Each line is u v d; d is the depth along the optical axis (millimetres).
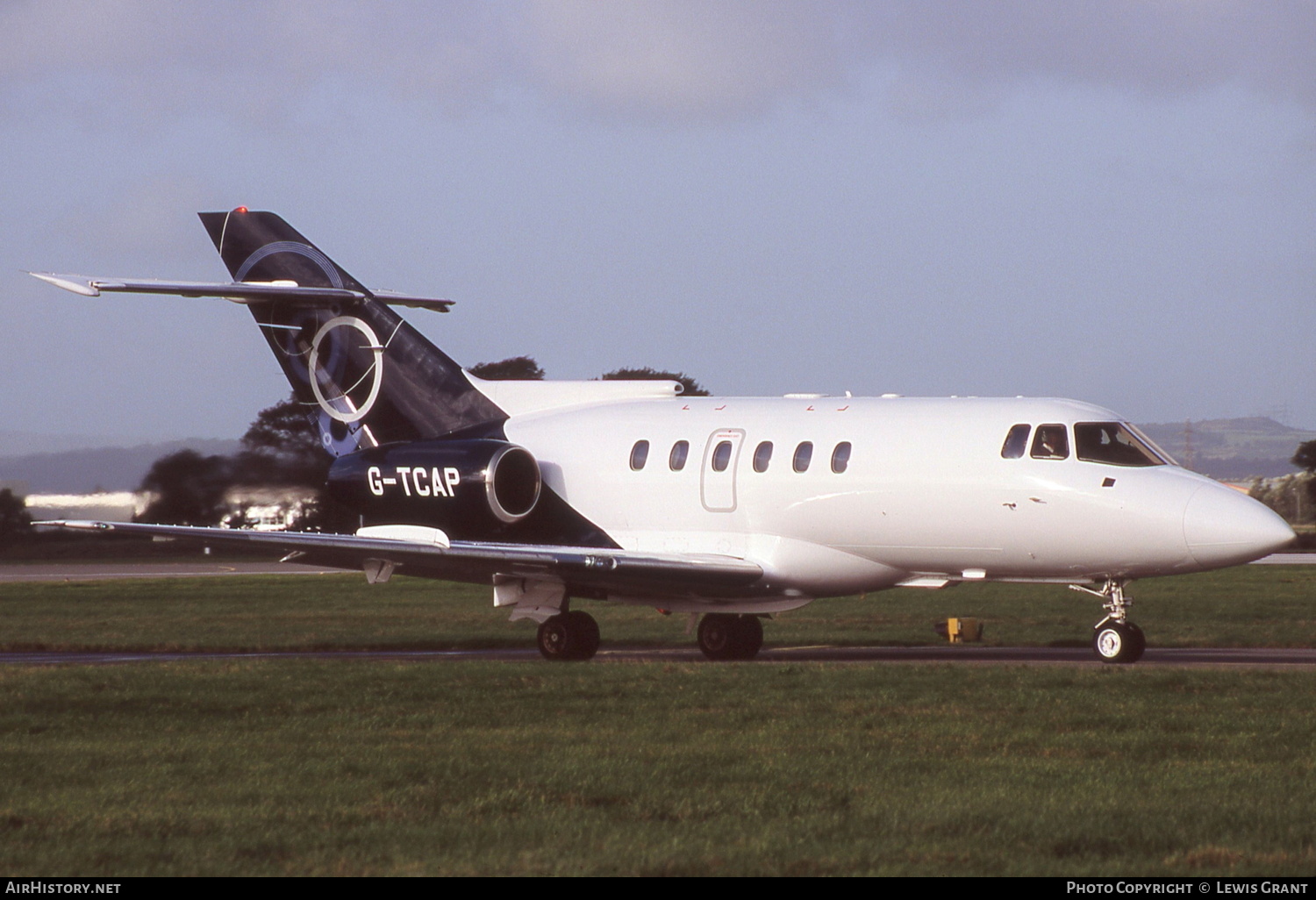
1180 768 45656
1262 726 52812
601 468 91125
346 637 106375
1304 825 38250
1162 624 115500
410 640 102500
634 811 40500
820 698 61562
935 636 105812
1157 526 75750
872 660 86438
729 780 44500
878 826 38406
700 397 92312
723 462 86812
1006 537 79312
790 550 84875
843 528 83062
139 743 51625
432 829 38406
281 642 101500
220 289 89812
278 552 83125
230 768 46875
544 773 45562
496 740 51750
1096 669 70875
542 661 79375
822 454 83812
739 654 90250
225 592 166375
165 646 98750
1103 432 78812
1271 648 94375
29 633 109188
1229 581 180500
